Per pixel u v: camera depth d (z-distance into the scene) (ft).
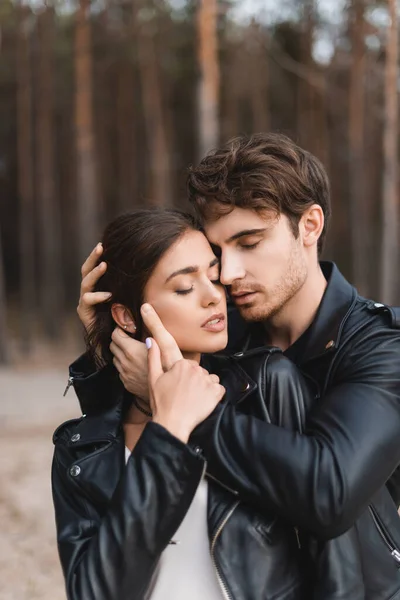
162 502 3.81
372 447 3.84
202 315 4.36
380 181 48.98
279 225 4.42
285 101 51.11
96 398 4.68
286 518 3.83
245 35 40.22
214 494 4.00
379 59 35.19
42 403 26.22
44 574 11.61
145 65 43.57
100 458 4.40
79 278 51.98
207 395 4.06
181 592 4.11
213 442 3.93
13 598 10.65
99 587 3.75
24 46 43.34
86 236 38.22
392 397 4.11
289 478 3.75
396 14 25.45
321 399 4.22
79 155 37.83
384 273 28.66
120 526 3.78
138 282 4.39
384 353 4.28
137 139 56.03
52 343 48.62
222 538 3.89
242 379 4.30
